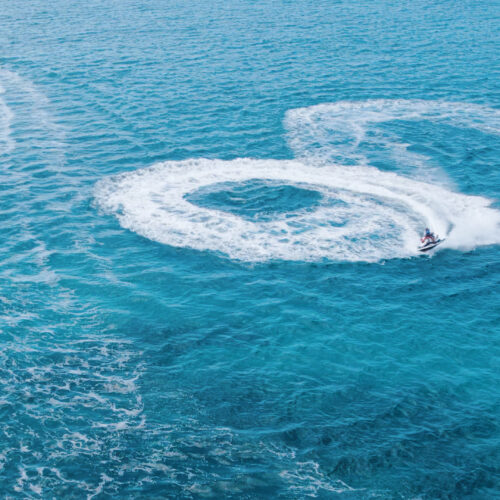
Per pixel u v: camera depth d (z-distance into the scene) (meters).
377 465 32.00
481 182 61.97
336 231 53.62
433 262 49.84
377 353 39.94
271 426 34.38
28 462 31.58
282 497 30.19
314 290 46.03
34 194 58.81
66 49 100.31
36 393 35.94
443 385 37.34
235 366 38.75
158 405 35.62
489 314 43.84
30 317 42.31
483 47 101.75
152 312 43.50
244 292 45.75
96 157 66.38
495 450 32.94
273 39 105.25
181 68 91.44
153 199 58.41
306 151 68.19
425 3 131.75
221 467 31.77
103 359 39.00
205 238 52.44
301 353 39.84
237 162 65.62
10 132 71.81
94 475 31.05
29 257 49.25
